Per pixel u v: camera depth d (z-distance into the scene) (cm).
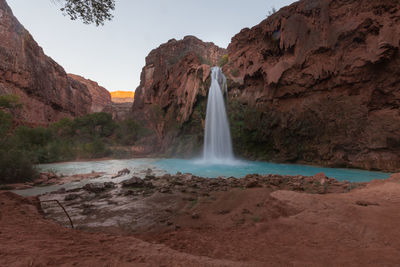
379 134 1850
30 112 6088
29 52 6462
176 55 7269
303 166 2311
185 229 528
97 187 1021
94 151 3778
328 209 491
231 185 1052
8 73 5544
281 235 402
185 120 3934
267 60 2998
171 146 4172
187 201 810
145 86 8106
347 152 2086
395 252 288
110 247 285
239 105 3316
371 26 1959
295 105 2575
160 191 961
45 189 1094
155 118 5356
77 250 260
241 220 571
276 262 282
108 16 759
